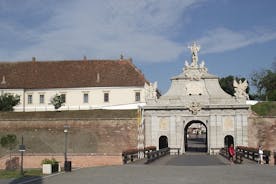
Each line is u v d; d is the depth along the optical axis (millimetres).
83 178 30891
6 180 31125
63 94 98188
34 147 77312
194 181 28172
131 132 75812
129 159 54531
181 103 74812
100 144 76312
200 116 74562
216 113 74062
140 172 35406
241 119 73438
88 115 78062
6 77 100750
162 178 30266
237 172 34719
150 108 75188
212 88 75312
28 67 103500
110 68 101250
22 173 38469
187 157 61281
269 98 110625
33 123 78625
